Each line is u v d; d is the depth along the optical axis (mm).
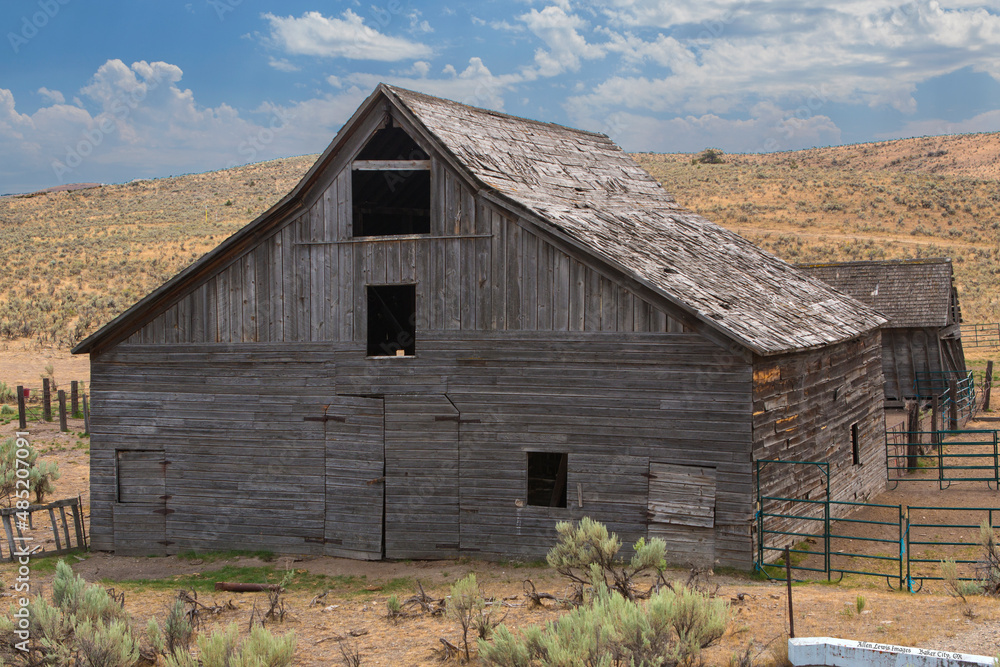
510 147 18312
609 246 15008
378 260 15727
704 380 13812
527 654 7891
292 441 16312
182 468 16938
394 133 16719
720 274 17109
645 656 7668
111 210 98812
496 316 15062
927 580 13070
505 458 15039
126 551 17062
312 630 11484
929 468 23234
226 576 14938
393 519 15609
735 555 13547
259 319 16484
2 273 60500
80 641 8930
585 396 14539
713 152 130375
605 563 11750
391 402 15664
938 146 156250
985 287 60156
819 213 83500
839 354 18109
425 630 11109
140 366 17234
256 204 101688
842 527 17266
